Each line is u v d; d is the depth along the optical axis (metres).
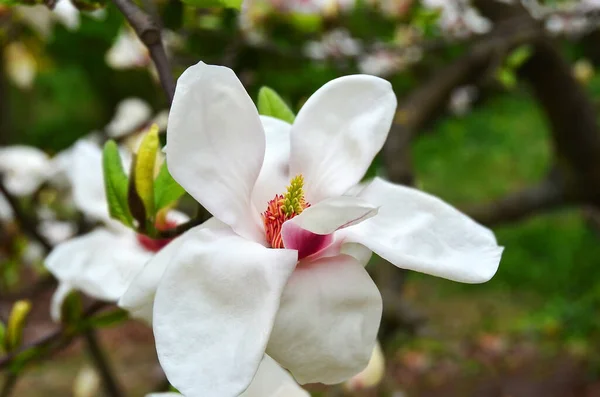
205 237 0.42
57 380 2.05
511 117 4.05
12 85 2.56
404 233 0.44
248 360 0.39
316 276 0.43
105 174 0.49
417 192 0.45
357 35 1.18
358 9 1.14
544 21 1.21
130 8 0.50
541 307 2.64
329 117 0.46
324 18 1.10
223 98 0.43
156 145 0.48
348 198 0.41
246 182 0.44
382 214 0.45
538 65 1.42
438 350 2.24
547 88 1.46
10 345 0.61
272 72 1.19
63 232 1.02
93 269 0.56
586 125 1.50
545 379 2.19
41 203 1.03
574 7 1.34
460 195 3.35
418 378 2.13
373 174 0.72
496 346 2.33
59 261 0.57
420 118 1.10
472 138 3.84
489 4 1.35
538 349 2.35
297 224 0.43
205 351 0.40
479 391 2.11
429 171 3.58
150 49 0.50
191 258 0.41
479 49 1.15
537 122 4.01
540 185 1.57
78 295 0.60
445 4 1.17
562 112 1.49
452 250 0.44
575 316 2.48
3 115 1.34
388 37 1.17
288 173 0.46
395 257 0.43
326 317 0.43
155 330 0.40
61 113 2.75
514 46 1.15
